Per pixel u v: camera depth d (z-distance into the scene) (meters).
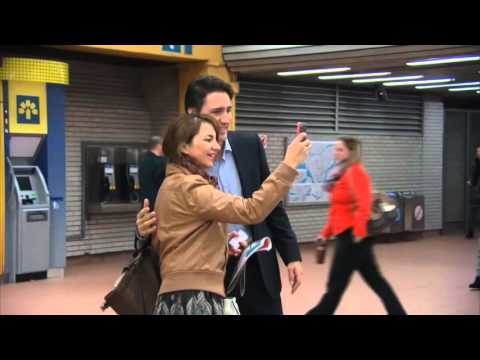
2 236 8.22
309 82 11.91
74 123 10.17
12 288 7.99
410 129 13.70
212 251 2.38
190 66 10.30
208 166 2.45
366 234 5.50
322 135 12.22
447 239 13.27
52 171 8.71
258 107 11.23
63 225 8.82
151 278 2.53
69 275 8.98
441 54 8.16
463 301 7.12
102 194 10.20
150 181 2.92
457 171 15.12
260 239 2.89
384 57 8.60
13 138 8.39
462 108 15.23
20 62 8.29
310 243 12.16
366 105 12.88
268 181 2.28
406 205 12.69
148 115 11.13
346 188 5.51
